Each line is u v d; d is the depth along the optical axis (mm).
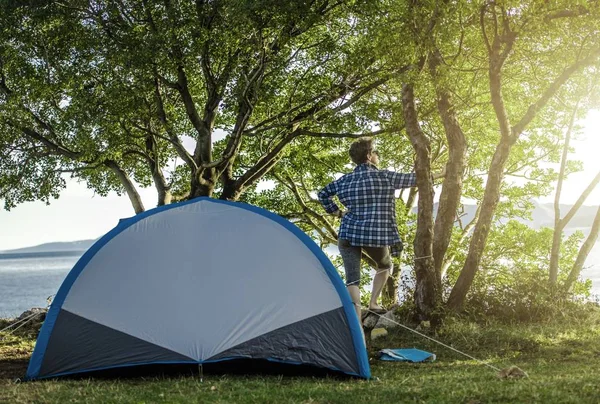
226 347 6215
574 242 20500
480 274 11477
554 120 19359
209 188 18219
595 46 10445
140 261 6777
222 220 7078
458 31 10383
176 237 6918
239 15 14219
